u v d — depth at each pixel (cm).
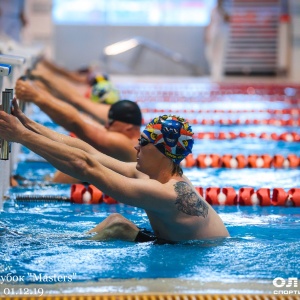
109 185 1508
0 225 1834
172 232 1639
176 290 1298
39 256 1516
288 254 1575
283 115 4828
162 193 1568
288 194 2255
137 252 1558
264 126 4312
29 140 1476
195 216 1633
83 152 1496
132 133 2334
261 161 2952
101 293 1271
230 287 1325
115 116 2327
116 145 2261
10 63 1784
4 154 1562
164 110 4966
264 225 1911
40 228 1806
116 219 1700
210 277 1384
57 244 1622
